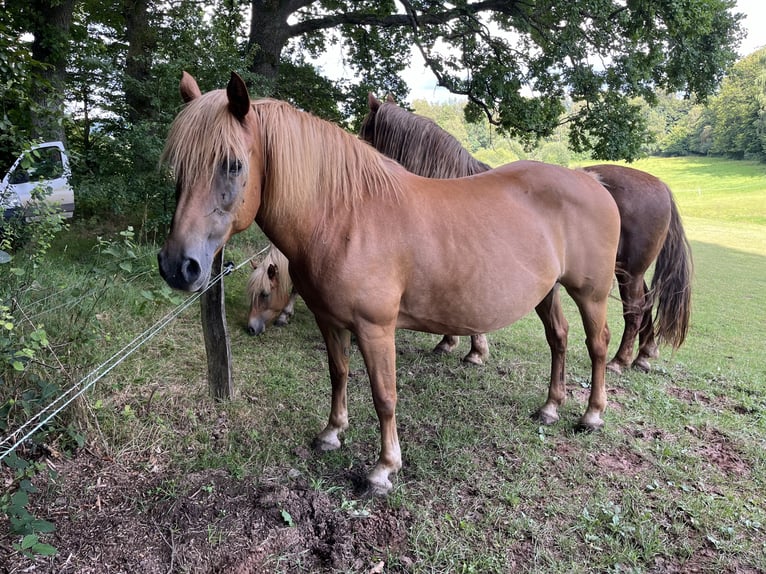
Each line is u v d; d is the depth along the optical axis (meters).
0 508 1.54
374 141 3.66
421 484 2.25
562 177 2.46
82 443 2.04
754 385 3.74
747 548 1.98
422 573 1.75
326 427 2.49
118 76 5.59
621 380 3.66
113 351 2.90
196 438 2.41
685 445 2.76
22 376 2.16
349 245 1.89
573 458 2.56
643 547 1.95
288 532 1.87
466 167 3.51
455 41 10.07
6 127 2.69
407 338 4.27
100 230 6.41
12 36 2.68
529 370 3.72
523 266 2.23
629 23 8.30
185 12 6.75
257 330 3.90
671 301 3.70
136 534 1.78
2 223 2.68
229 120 1.61
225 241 1.72
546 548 1.92
